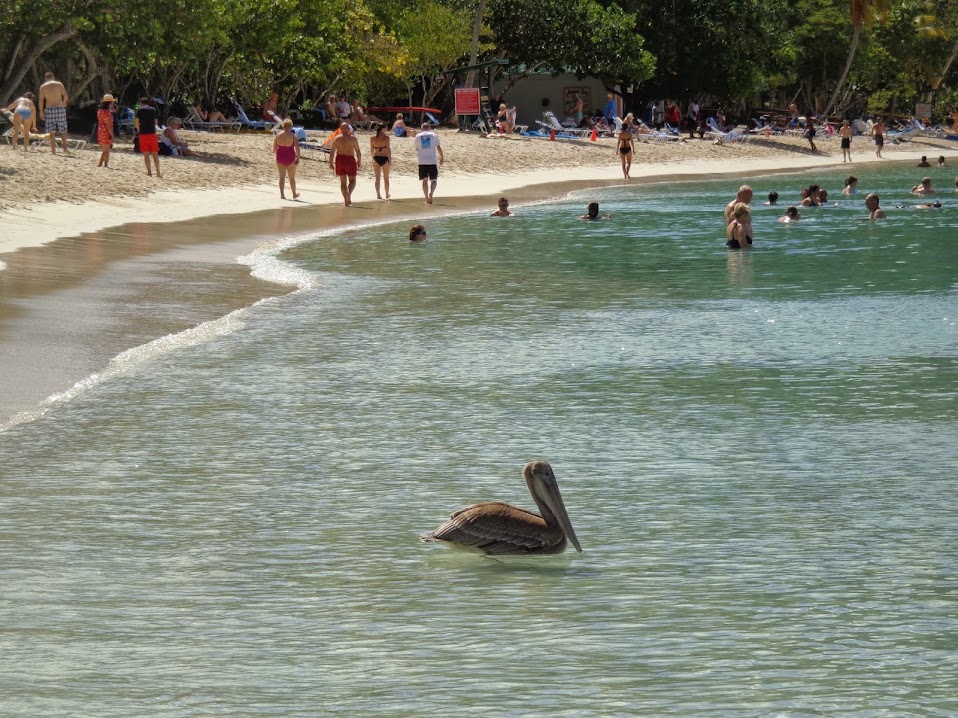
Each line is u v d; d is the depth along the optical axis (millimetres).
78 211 31594
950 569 8477
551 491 8539
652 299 21516
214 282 22766
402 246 29812
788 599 7914
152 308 19547
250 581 8328
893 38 105875
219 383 14750
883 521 9586
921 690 6500
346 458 11594
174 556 8867
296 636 7320
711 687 6555
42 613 7719
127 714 6242
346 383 14812
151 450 11844
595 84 88562
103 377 14883
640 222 36438
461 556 8805
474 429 12664
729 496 10312
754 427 12672
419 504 10164
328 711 6273
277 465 11359
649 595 7980
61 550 9000
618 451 11797
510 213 38531
